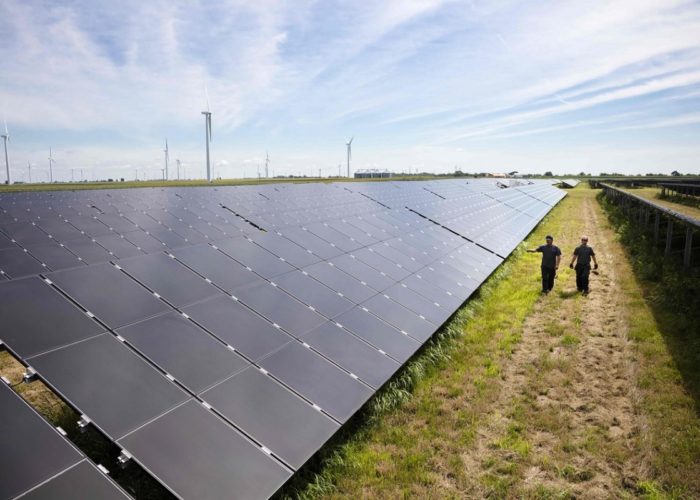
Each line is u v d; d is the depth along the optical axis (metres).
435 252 20.64
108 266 9.11
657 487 7.63
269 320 9.68
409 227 24.36
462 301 15.85
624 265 23.94
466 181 81.75
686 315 15.03
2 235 16.48
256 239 14.27
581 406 10.23
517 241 30.41
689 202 55.19
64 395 5.92
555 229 40.66
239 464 6.13
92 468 5.29
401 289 14.57
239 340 8.58
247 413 7.00
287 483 7.16
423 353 12.36
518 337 14.31
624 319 15.41
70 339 6.82
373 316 11.87
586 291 18.98
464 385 11.12
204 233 20.52
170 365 7.23
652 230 30.64
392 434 9.00
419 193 45.84
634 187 105.94
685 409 9.79
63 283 7.97
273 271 12.22
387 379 9.50
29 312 6.95
